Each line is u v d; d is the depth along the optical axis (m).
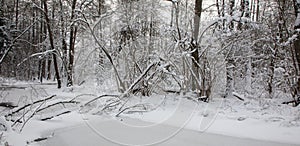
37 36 32.78
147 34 13.16
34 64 34.19
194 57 11.49
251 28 12.12
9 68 28.20
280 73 14.41
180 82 11.41
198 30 11.95
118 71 12.83
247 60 14.14
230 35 11.41
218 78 12.30
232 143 6.77
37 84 23.30
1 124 6.82
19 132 6.93
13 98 12.09
